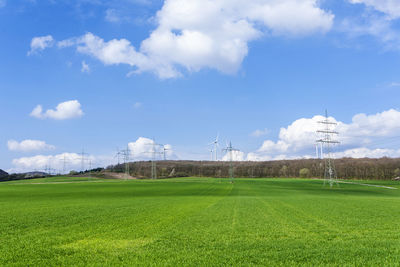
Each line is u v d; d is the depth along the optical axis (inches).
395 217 1072.2
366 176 6545.3
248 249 610.9
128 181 5226.4
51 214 1151.6
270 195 2546.8
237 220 1000.2
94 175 7598.4
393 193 3122.5
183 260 527.2
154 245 644.1
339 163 7509.8
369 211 1256.2
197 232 788.0
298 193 2891.2
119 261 525.3
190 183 4520.2
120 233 773.3
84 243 664.4
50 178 6752.0
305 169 7568.9
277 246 633.0
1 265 502.9
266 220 1000.9
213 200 1886.1
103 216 1095.0
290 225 900.0
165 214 1154.7
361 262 509.7
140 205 1528.1
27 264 509.4
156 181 5172.2
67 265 503.2
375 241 671.1
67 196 2358.5
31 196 2341.3
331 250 590.9
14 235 757.9
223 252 584.1
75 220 996.6
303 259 535.5
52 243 665.6
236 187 3725.4
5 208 1387.8
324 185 4210.1
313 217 1073.5
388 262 506.3
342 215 1127.0
